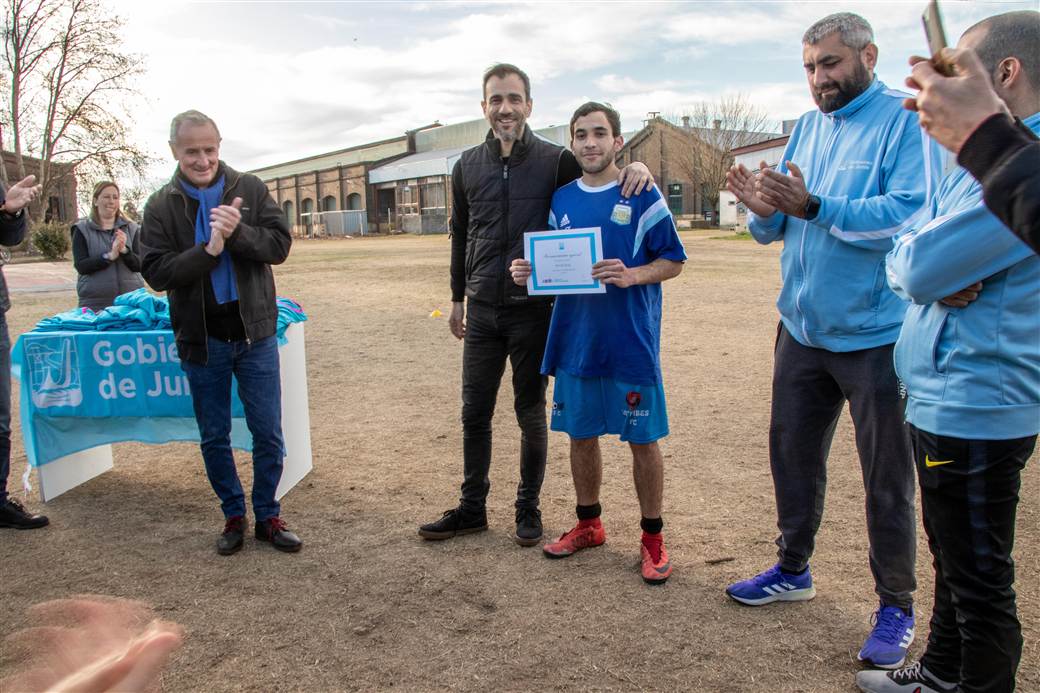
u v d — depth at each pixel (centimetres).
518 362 372
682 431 562
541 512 420
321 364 846
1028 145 133
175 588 341
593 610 315
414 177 6156
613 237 331
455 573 351
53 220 3572
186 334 367
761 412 610
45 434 447
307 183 7494
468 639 295
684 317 1110
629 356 328
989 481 200
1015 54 180
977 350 196
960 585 209
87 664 62
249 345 375
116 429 458
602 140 331
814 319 277
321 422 615
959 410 199
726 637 292
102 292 618
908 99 153
